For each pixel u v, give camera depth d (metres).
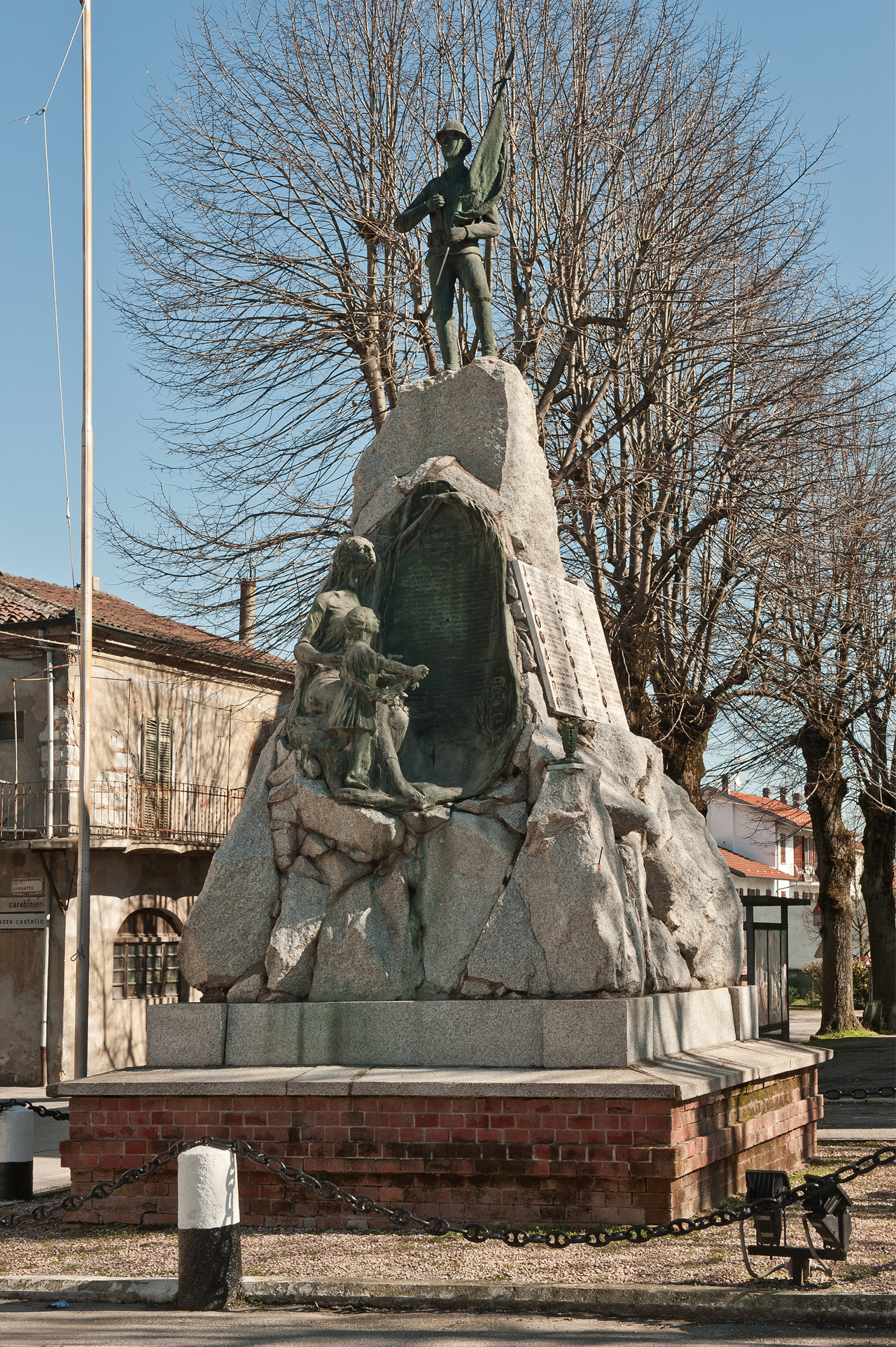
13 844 23.39
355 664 9.70
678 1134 8.00
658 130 20.83
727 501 20.44
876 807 30.28
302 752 9.91
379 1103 8.39
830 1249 7.00
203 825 28.02
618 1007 8.54
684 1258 7.34
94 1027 23.92
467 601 10.33
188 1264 6.84
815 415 20.53
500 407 10.98
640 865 9.72
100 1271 7.38
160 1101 8.77
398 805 9.48
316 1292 6.84
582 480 21.09
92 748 25.09
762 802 55.84
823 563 21.89
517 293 21.47
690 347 20.61
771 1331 6.23
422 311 20.91
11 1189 9.95
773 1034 13.19
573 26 20.95
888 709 27.23
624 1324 6.39
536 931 9.01
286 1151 8.48
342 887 9.54
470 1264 7.25
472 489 10.74
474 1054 8.79
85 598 16.62
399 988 9.20
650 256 20.64
